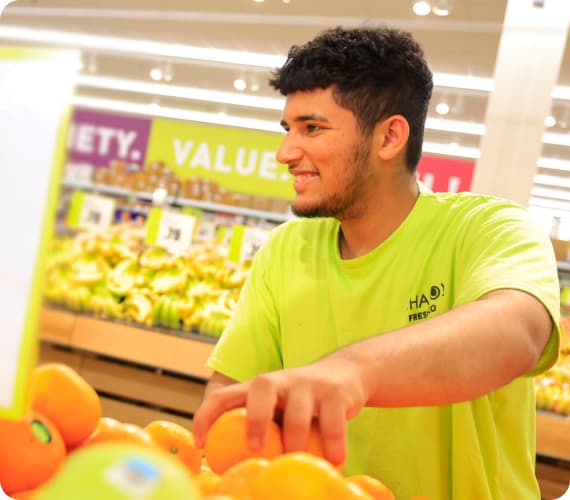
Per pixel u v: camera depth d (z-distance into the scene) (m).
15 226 0.51
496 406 1.11
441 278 1.09
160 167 3.13
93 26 4.09
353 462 1.08
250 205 3.09
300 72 0.98
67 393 0.67
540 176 3.38
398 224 1.13
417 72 1.05
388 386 0.66
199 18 3.93
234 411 0.65
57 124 0.51
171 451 0.74
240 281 2.84
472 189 2.34
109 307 2.66
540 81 2.28
